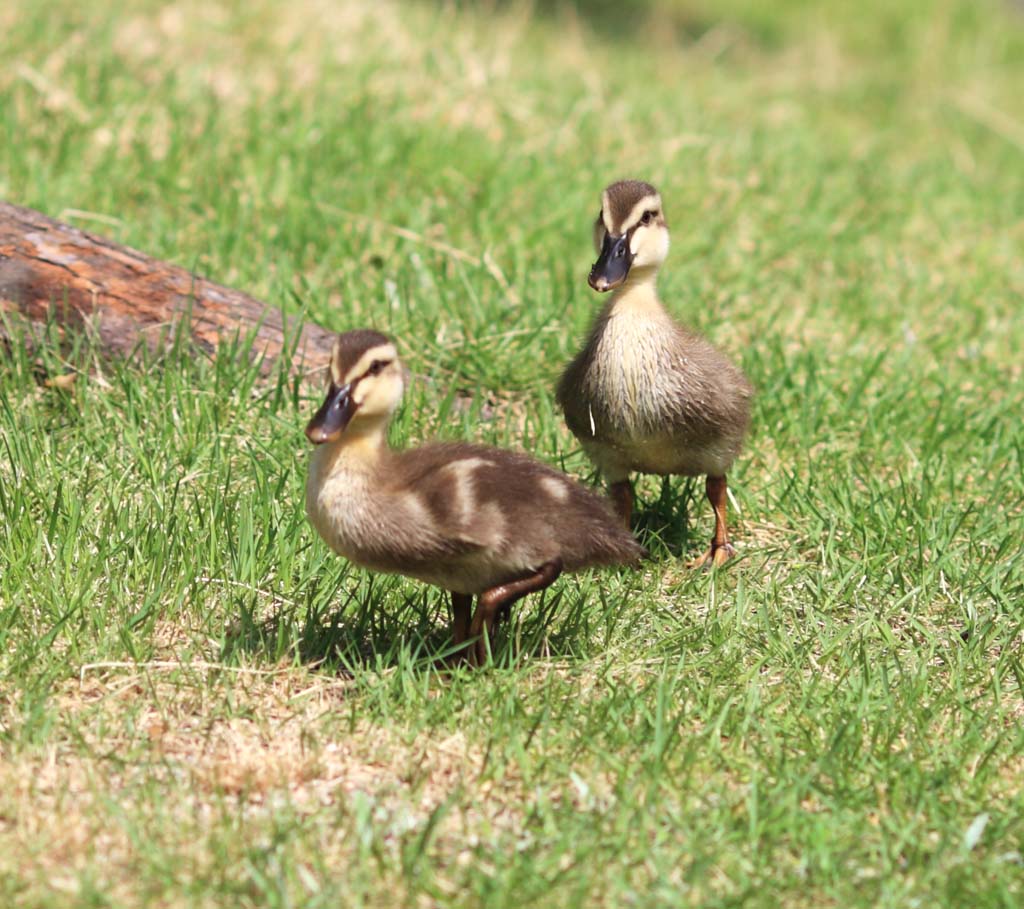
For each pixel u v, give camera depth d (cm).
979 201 2166
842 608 1070
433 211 1794
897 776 838
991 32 3741
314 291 1492
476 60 2344
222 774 817
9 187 1662
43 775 802
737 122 2455
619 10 3541
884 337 1638
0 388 1262
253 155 1844
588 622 1005
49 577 978
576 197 1873
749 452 1315
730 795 820
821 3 3881
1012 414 1437
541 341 1448
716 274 1758
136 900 712
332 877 732
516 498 906
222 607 993
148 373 1275
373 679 910
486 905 713
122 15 2209
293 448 1217
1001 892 737
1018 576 1115
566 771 827
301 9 2420
